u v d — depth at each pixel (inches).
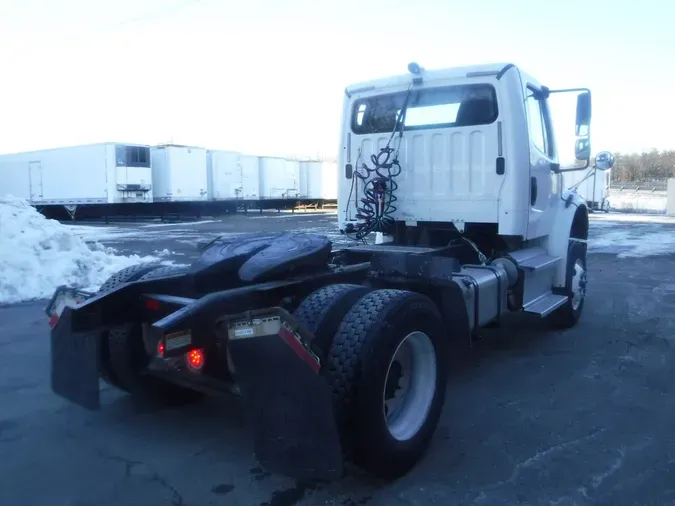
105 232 902.4
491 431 164.7
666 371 216.4
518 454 150.6
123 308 153.9
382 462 131.3
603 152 248.2
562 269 258.5
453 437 160.9
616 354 237.9
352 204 256.4
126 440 159.5
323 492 132.3
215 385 138.3
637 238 790.5
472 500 128.6
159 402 179.9
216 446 155.9
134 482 136.9
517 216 218.7
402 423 142.0
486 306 196.7
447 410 180.1
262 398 122.0
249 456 150.1
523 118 218.7
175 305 146.0
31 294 343.0
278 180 1529.3
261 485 135.6
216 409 182.4
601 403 185.5
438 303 170.9
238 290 138.7
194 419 174.4
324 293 142.5
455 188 229.0
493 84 218.2
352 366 126.2
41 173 1235.9
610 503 127.4
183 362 142.3
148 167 1192.8
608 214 1499.8
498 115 218.1
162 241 729.0
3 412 177.8
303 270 161.8
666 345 250.5
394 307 135.0
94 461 147.3
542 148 246.1
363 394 125.5
